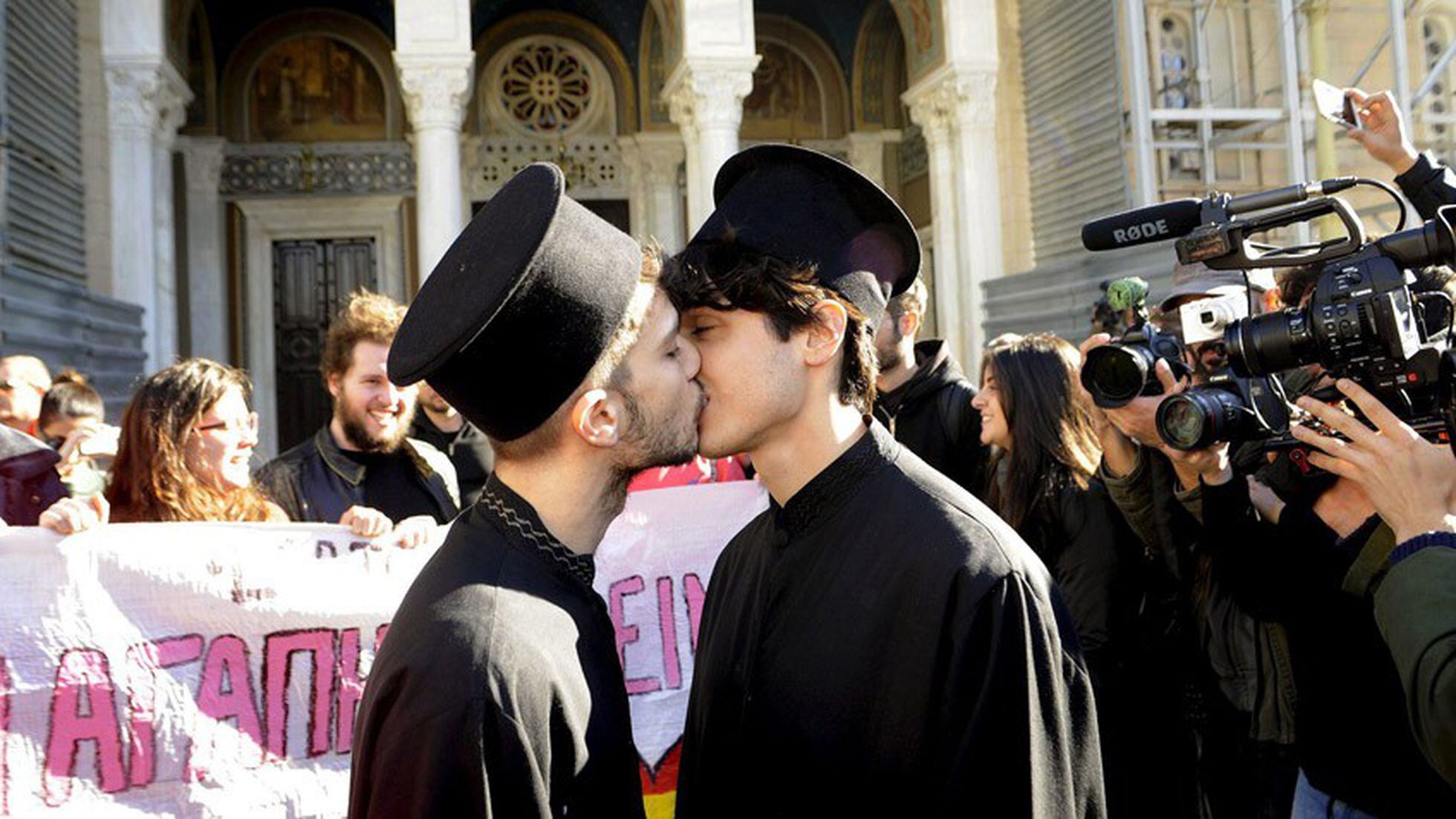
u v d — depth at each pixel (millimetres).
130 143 11969
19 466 3262
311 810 2848
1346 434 1853
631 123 18422
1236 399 2180
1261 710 2932
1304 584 2324
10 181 9656
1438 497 1781
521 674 1486
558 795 1521
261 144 17547
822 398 1823
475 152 18047
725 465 3752
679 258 1823
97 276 11828
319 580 2932
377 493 3850
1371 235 2314
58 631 2701
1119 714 3354
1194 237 2242
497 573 1601
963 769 1584
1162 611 3324
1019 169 13812
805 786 1712
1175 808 3322
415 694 1474
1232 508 2383
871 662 1694
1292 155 11375
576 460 1660
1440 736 1656
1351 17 12156
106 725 2715
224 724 2805
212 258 17078
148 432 3090
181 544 2820
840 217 1829
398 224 17719
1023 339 3689
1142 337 2488
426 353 1526
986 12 13773
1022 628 1625
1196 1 12148
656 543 3488
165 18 12523
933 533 1703
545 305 1521
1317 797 2367
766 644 1807
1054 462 3498
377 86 17922
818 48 19094
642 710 3391
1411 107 11523
